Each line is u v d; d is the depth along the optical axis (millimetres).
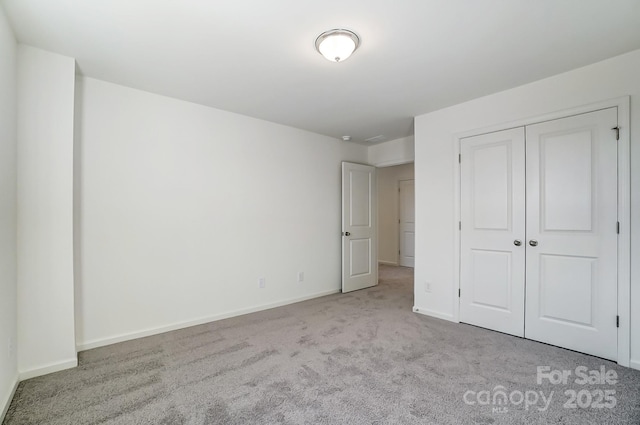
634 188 2182
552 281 2574
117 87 2699
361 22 1815
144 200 2836
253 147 3617
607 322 2299
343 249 4527
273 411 1710
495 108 2896
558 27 1869
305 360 2318
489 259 2957
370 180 4926
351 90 2832
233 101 3104
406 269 6562
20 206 2018
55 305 2145
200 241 3182
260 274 3668
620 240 2240
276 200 3842
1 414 1629
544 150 2613
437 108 3289
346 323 3152
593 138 2361
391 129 4098
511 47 2100
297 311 3588
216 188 3309
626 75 2207
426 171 3451
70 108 2221
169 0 1626
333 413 1689
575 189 2451
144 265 2830
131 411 1718
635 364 2162
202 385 1977
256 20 1797
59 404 1779
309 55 2201
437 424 1598
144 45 2078
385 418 1648
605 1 1632
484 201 2988
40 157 2100
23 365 2031
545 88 2590
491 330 2932
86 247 2543
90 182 2564
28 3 1652
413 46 2078
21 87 2039
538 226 2652
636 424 1590
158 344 2627
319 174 4355
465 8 1688
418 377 2061
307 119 3674
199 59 2266
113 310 2662
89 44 2066
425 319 3275
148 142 2863
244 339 2734
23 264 2027
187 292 3084
